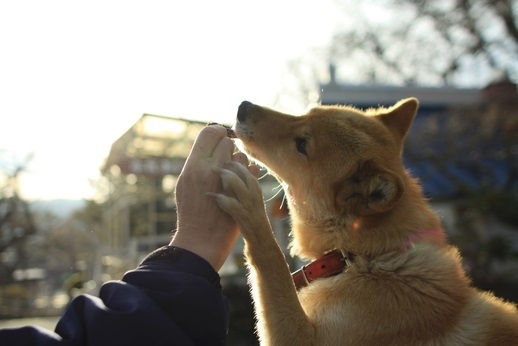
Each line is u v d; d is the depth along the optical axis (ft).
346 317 6.78
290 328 6.60
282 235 31.14
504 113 39.32
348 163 8.17
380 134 8.90
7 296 47.65
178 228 5.30
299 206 8.73
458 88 44.68
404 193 8.07
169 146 34.86
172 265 4.79
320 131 8.76
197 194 5.47
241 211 5.92
